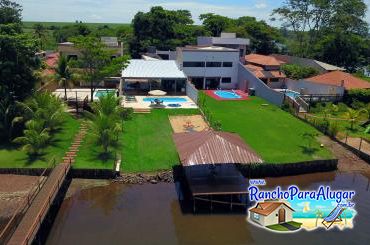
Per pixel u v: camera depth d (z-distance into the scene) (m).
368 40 96.56
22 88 45.34
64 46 69.38
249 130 49.25
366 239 29.05
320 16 98.06
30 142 38.62
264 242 28.42
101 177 37.16
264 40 111.75
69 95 60.25
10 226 28.23
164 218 31.16
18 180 35.31
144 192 35.41
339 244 28.33
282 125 51.84
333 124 48.44
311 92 67.81
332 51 91.56
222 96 68.00
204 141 33.66
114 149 41.59
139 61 76.06
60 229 29.08
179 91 69.69
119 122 46.00
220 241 28.30
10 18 68.50
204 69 74.19
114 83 69.38
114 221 30.42
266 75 75.69
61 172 34.19
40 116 43.00
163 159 40.16
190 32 121.38
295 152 42.75
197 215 31.84
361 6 93.94
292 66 79.69
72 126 46.97
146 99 62.69
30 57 46.25
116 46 74.75
